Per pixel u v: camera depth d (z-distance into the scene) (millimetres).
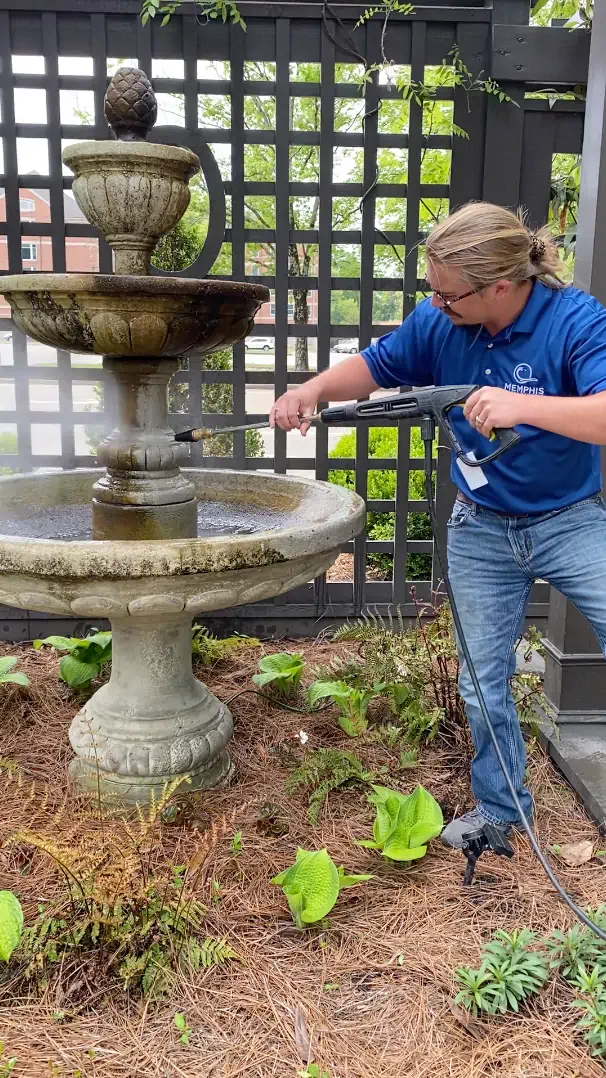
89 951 1897
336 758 2652
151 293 2186
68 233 3764
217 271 7645
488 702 2195
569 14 4496
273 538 2156
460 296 1821
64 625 3957
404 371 2244
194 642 3646
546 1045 1696
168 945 1908
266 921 2055
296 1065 1646
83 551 2002
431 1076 1621
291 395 2295
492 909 2107
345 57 3625
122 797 2525
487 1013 1772
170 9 3457
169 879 2082
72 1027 1734
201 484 3283
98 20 3523
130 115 2414
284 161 3695
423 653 3170
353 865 2273
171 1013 1777
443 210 4883
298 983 1860
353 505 2615
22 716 3137
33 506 3092
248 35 3588
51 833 2230
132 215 2465
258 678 3164
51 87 3607
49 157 3680
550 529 2021
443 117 4762
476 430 1957
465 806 2551
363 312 3889
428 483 2016
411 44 3605
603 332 1797
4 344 7828
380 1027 1741
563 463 1947
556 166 5066
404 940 1997
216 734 2684
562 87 3740
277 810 2523
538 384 1900
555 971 1883
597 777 2615
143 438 2693
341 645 3973
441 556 2039
